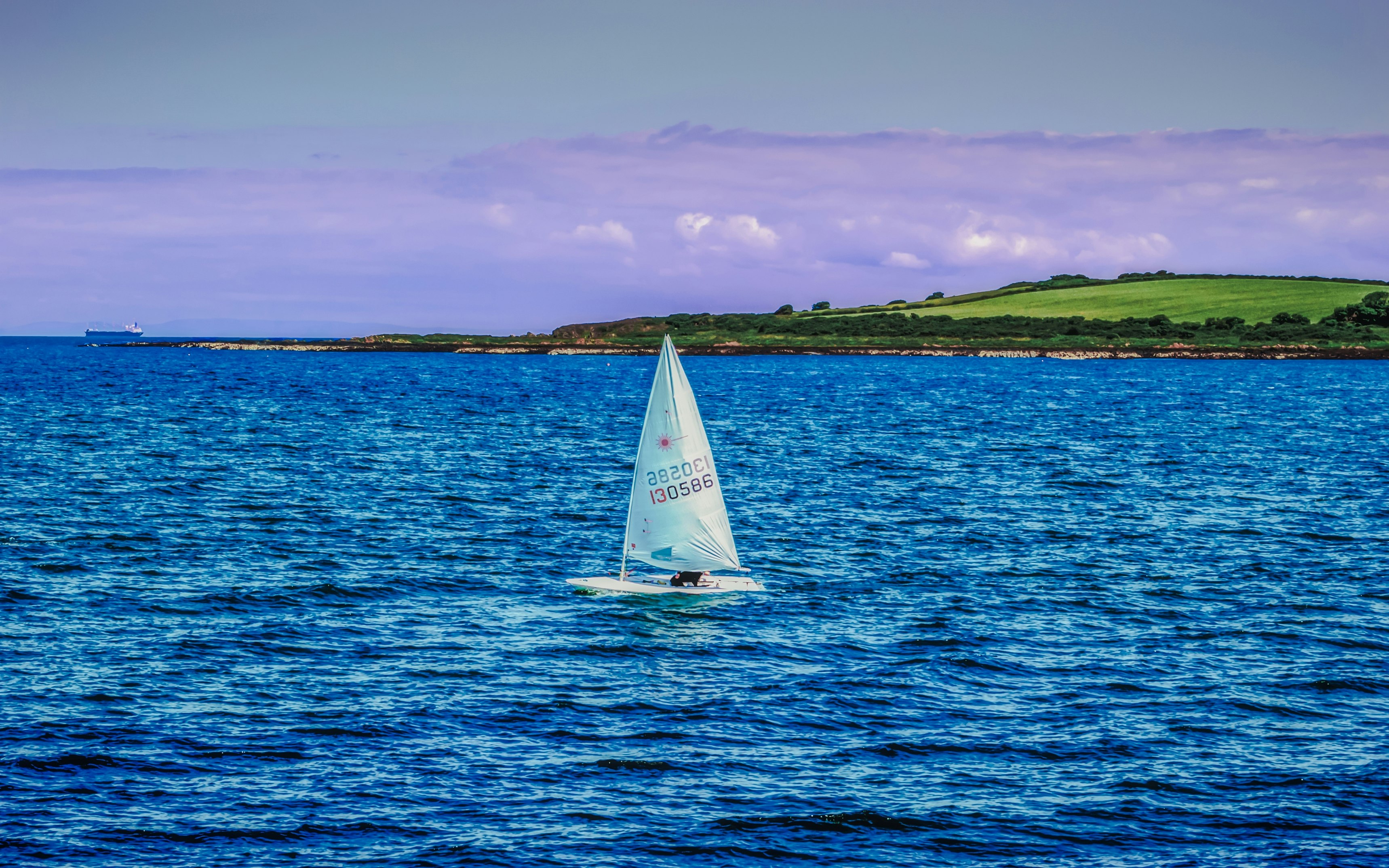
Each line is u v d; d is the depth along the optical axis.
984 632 56.09
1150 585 65.56
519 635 54.94
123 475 101.19
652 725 43.88
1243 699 46.97
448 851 34.19
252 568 67.44
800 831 35.75
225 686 47.31
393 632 55.19
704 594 62.78
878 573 68.06
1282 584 65.94
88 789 37.66
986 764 40.66
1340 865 33.84
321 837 34.94
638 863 33.72
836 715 45.16
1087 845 35.09
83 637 53.38
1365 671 50.50
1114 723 44.41
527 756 40.94
